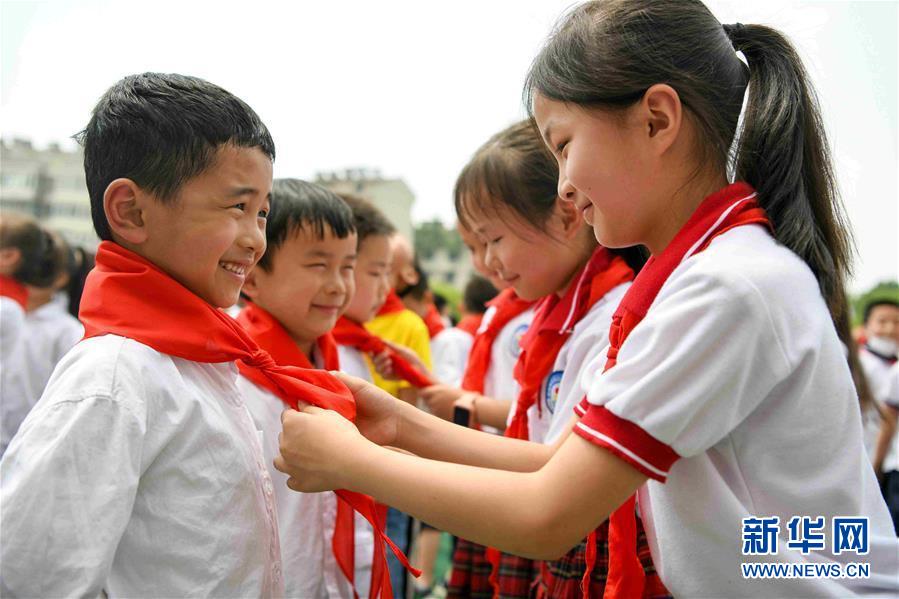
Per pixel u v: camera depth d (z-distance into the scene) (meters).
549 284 1.58
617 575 1.10
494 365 2.21
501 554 1.71
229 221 1.04
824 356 0.97
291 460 1.06
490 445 1.30
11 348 2.90
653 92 0.98
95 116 1.06
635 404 0.89
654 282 1.02
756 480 0.98
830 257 1.07
